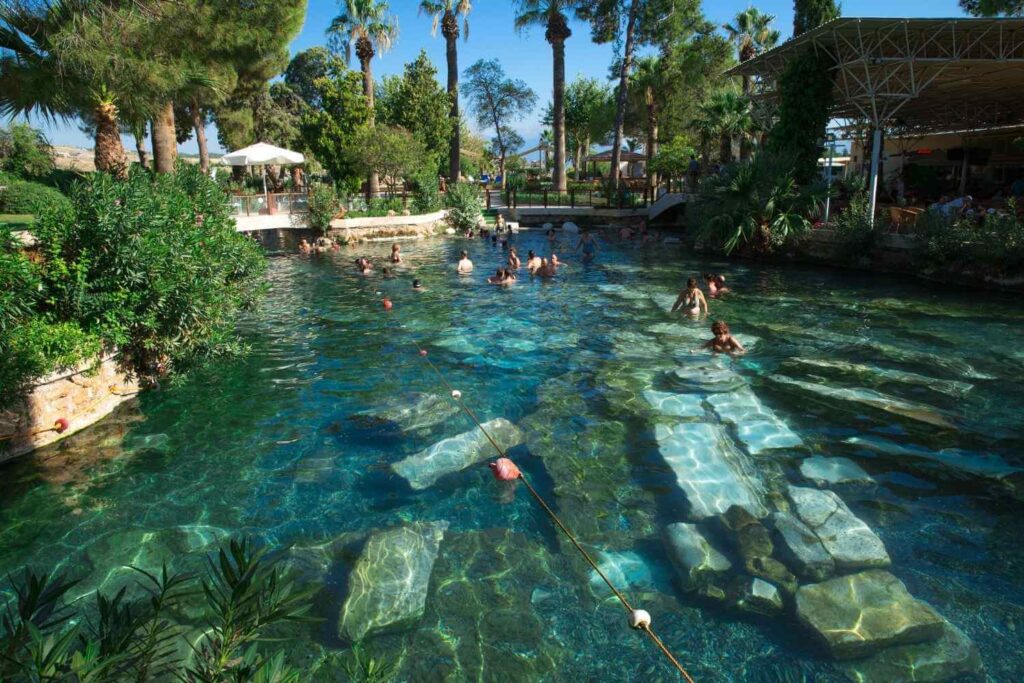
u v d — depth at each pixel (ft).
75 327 27.94
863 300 50.42
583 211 115.03
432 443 26.37
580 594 17.12
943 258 55.93
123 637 7.52
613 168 126.72
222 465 24.70
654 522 20.17
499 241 96.32
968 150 90.79
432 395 31.68
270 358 38.37
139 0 40.70
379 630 15.87
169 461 25.05
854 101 65.67
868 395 29.96
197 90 54.24
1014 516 20.03
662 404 29.58
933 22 56.13
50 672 6.82
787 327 42.52
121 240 29.32
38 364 25.61
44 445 26.43
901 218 62.49
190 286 31.94
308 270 71.26
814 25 111.55
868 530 19.08
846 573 17.22
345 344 41.27
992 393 29.91
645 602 16.70
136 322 30.14
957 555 18.15
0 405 24.88
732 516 20.08
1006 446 24.66
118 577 18.10
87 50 39.11
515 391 32.12
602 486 22.47
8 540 19.97
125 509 21.63
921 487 21.85
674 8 126.62
